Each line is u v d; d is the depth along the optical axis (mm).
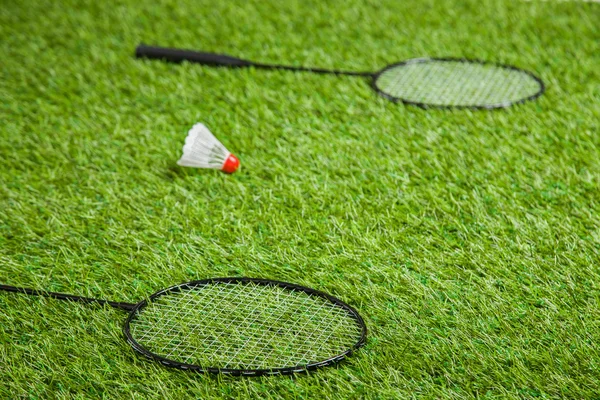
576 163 2795
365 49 3201
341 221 2674
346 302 2537
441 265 2590
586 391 2404
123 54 3189
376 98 2998
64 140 2887
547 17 3320
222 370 2424
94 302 2525
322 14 3369
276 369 2428
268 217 2688
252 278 2557
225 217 2686
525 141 2852
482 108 2947
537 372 2432
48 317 2508
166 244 2635
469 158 2807
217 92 3025
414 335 2480
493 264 2590
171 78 3088
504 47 3201
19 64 3154
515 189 2738
